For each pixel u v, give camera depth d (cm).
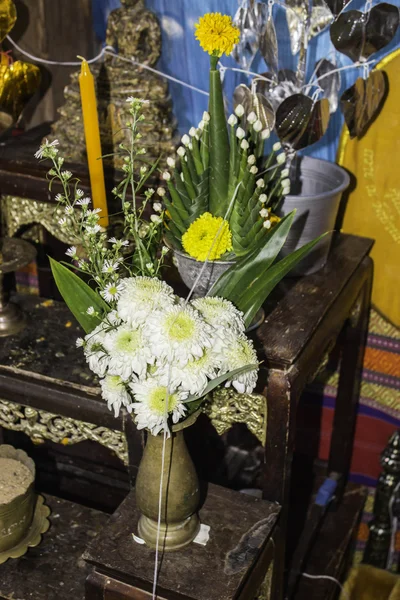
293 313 130
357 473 187
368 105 139
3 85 144
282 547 134
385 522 175
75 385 129
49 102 171
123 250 143
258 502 128
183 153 116
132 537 119
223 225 111
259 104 137
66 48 165
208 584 112
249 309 112
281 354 118
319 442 186
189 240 112
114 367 98
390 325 165
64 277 108
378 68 143
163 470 111
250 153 123
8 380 134
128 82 141
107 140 144
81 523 143
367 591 168
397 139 147
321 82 144
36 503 144
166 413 99
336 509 177
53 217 150
